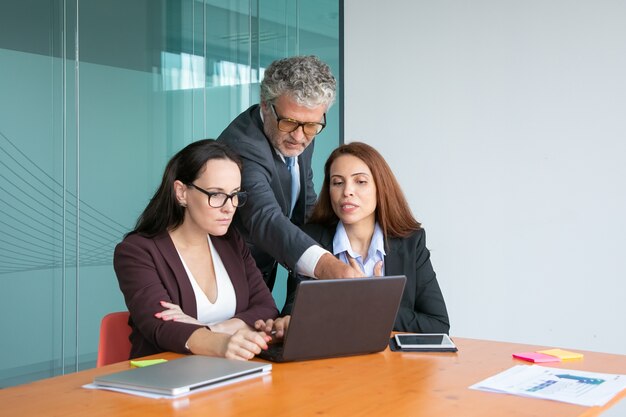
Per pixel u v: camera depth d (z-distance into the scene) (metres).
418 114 4.96
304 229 2.90
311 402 1.59
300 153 2.80
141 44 4.16
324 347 2.00
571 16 4.47
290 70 2.56
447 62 4.86
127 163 4.11
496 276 4.74
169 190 2.47
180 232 2.51
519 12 4.63
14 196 3.72
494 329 4.76
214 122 4.52
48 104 3.82
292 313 1.93
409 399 1.62
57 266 3.87
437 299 2.79
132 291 2.35
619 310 4.38
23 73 3.73
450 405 1.57
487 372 1.87
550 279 4.57
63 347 3.90
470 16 4.78
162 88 4.27
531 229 4.63
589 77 4.43
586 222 4.46
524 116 4.63
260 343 2.01
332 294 1.96
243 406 1.56
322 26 5.12
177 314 2.27
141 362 1.99
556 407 1.56
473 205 4.80
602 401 1.60
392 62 5.05
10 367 3.73
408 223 2.84
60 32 3.85
